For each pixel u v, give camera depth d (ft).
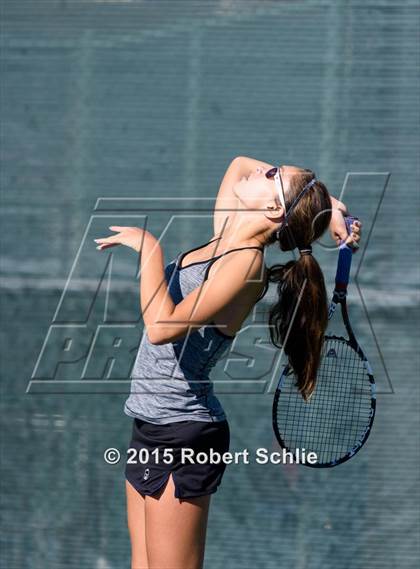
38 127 41.32
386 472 40.29
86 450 41.37
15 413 41.45
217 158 40.83
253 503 40.73
